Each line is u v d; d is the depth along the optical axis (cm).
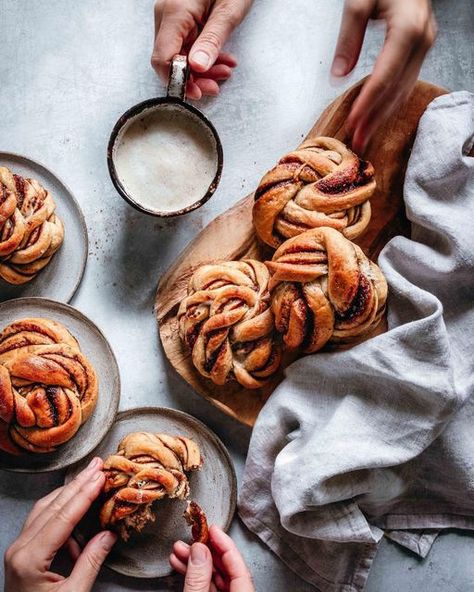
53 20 82
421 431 75
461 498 80
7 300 78
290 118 82
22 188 76
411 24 67
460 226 76
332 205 74
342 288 71
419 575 80
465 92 78
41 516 74
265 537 79
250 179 82
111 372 78
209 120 77
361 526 76
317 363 76
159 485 75
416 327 74
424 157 77
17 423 74
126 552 78
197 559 74
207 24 75
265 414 77
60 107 82
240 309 75
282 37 83
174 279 79
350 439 75
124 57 82
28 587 73
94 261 81
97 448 78
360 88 79
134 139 76
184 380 80
